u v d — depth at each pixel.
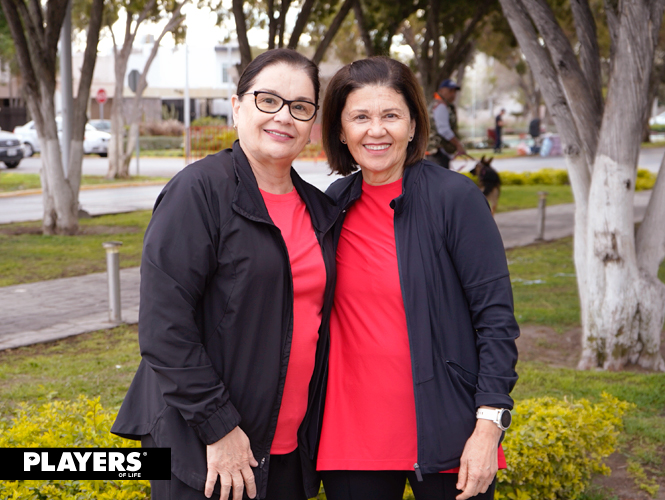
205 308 1.97
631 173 5.11
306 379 2.13
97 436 2.93
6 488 2.62
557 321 6.73
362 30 12.91
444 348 2.09
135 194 17.80
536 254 10.41
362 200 2.26
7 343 5.71
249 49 9.16
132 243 10.72
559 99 5.39
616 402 3.67
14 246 10.27
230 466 1.91
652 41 4.84
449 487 2.12
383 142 2.19
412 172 2.20
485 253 2.06
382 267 2.14
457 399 2.07
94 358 5.41
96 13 10.92
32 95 11.08
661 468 3.79
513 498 3.08
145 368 2.07
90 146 29.78
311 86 2.10
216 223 1.93
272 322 1.99
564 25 15.73
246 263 1.95
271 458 2.11
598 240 5.23
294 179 2.20
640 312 5.25
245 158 2.05
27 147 29.06
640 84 4.91
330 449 2.18
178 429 1.93
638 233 5.36
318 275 2.10
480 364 2.06
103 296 7.48
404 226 2.15
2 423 3.31
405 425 2.13
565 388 4.84
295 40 9.71
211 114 46.56
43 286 7.92
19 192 17.36
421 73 13.23
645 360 5.29
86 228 12.15
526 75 43.50
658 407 4.57
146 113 43.56
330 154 2.42
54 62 11.00
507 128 50.41
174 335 1.84
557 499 3.37
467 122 54.38
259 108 2.05
